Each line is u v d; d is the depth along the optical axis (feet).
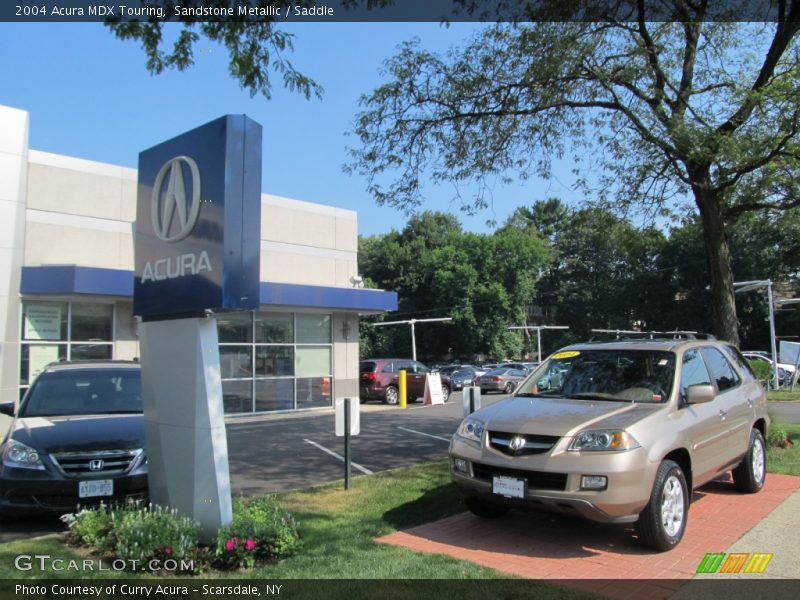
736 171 32.35
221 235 16.10
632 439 16.52
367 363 80.43
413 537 18.37
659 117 33.12
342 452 36.52
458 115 35.06
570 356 22.58
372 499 23.09
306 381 66.44
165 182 17.99
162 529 15.84
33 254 48.37
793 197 35.32
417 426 49.78
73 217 50.62
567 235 220.43
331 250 69.82
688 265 177.06
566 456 16.46
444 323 175.63
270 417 59.52
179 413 17.17
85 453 20.90
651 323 190.90
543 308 233.55
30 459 20.59
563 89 34.06
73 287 46.16
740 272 150.51
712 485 24.84
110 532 16.85
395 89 34.12
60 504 20.39
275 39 20.84
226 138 16.42
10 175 47.26
